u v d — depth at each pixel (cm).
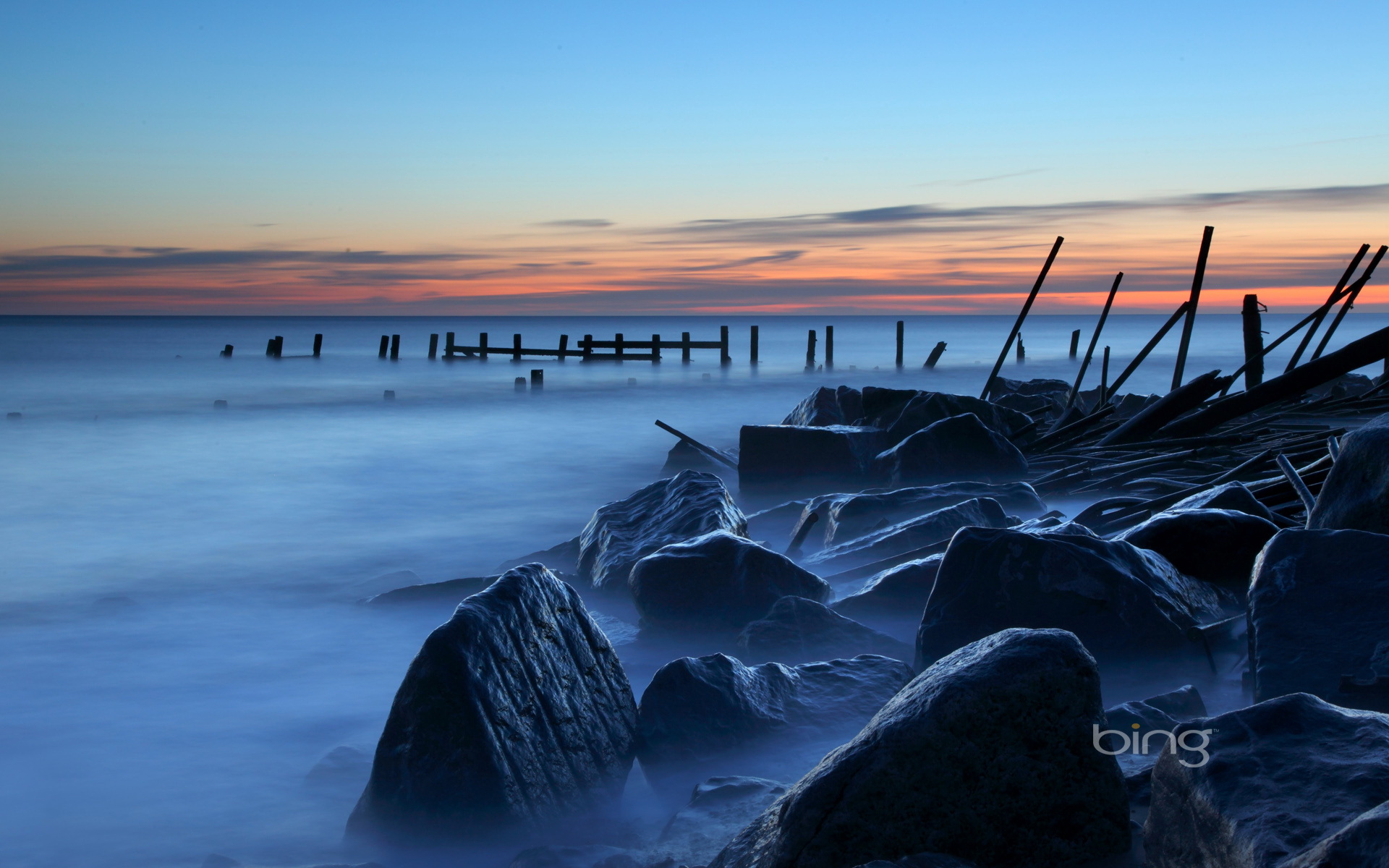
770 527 1057
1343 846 200
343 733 561
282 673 675
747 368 5134
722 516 813
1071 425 1445
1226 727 266
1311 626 412
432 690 388
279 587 971
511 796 383
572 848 356
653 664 616
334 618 822
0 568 1069
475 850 377
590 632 462
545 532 1262
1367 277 1580
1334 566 434
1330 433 1137
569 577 855
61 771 505
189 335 12556
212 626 805
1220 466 1112
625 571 775
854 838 277
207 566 1077
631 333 17775
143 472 1797
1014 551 523
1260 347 1858
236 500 1512
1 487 1638
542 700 416
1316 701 269
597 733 432
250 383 4009
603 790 418
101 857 414
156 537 1246
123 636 777
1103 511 859
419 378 4375
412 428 2477
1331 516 563
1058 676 289
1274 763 248
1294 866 208
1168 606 517
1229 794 243
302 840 421
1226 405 1352
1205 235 1515
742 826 362
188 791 479
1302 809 228
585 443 2152
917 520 809
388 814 389
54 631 793
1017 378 4459
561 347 5112
